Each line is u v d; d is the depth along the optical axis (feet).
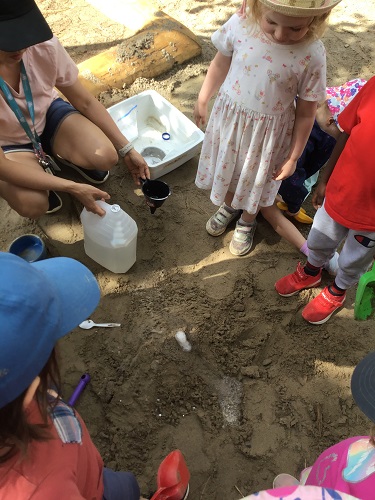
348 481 3.89
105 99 10.61
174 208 9.29
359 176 5.95
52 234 8.72
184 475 5.99
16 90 7.52
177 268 8.52
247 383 7.35
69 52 11.74
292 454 6.77
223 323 7.85
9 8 6.18
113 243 7.64
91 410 6.97
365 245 6.60
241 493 6.45
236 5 13.34
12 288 2.88
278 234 9.09
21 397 2.94
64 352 7.40
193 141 9.60
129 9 12.28
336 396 7.30
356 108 5.88
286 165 7.21
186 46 11.59
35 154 8.07
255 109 6.54
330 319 8.07
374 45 12.54
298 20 5.49
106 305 7.97
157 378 7.25
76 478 3.40
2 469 3.02
